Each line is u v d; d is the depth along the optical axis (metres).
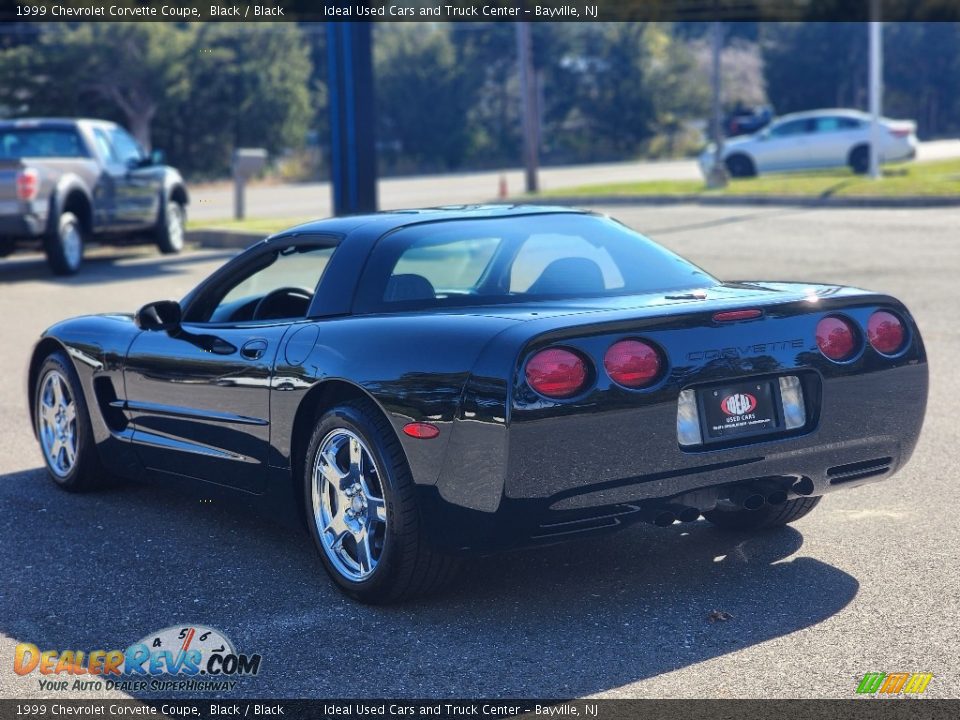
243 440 4.61
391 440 3.88
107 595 4.31
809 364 3.96
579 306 4.01
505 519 3.65
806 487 4.09
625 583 4.23
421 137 66.75
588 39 75.06
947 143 54.00
